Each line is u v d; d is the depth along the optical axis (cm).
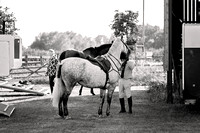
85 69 1033
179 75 1446
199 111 1202
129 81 1187
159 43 10494
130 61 1178
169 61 1402
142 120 1054
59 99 1059
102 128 935
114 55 1123
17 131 904
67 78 1034
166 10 1430
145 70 3052
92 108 1298
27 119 1073
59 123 1003
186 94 1142
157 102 1448
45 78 2567
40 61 3519
